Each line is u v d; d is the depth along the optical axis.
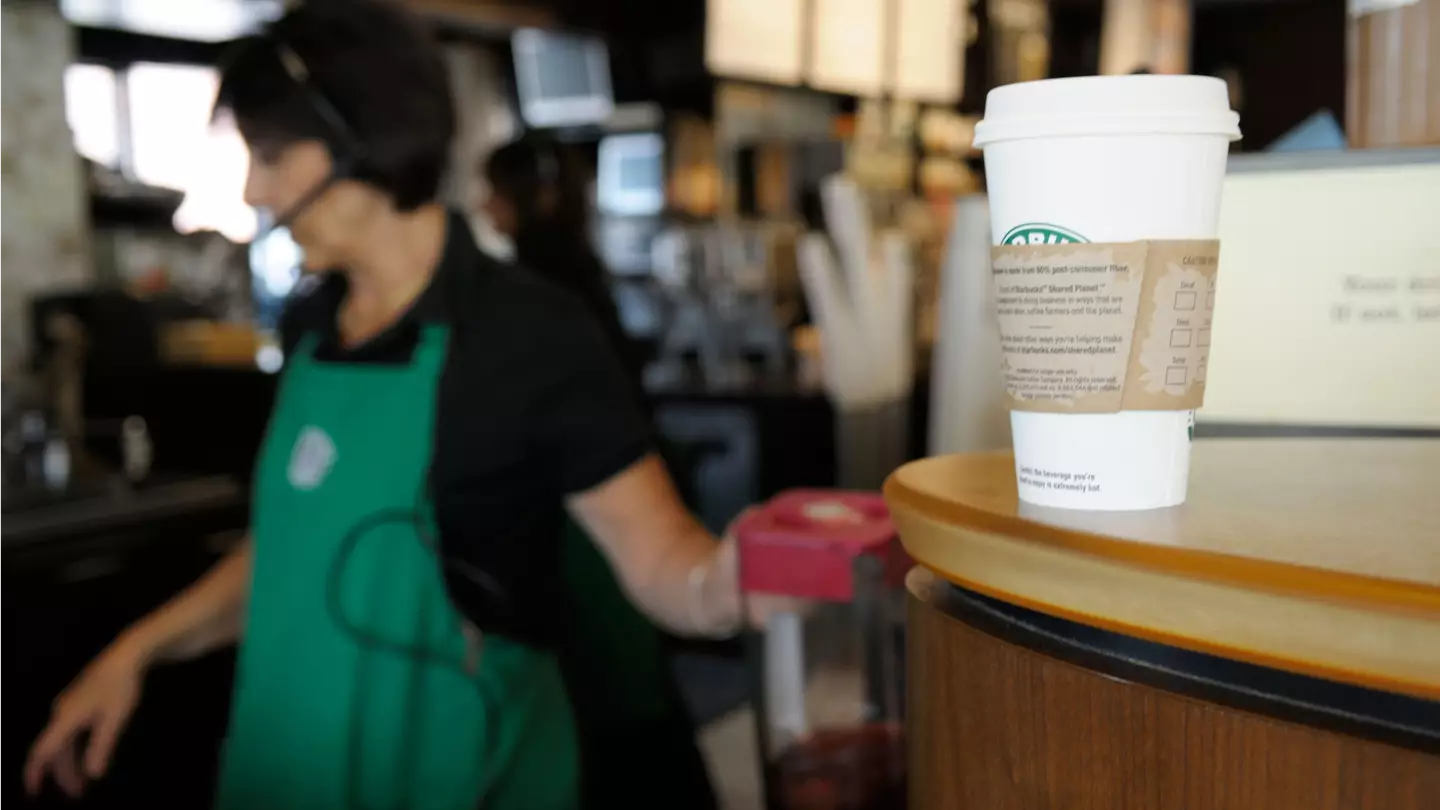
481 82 7.05
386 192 1.34
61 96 4.94
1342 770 0.45
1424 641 0.42
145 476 2.66
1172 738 0.50
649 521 1.34
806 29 3.57
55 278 4.94
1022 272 0.61
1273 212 0.91
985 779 0.59
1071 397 0.60
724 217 6.12
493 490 1.33
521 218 2.58
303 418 1.41
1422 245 0.86
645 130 6.56
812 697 0.96
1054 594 0.54
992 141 0.61
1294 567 0.46
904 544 0.67
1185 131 0.57
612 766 1.78
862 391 2.96
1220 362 0.93
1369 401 0.88
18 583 2.12
